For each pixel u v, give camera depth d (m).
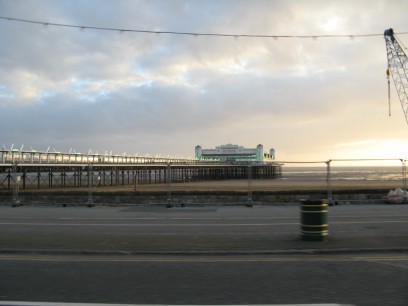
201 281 6.98
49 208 22.45
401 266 8.13
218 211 20.20
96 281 7.00
